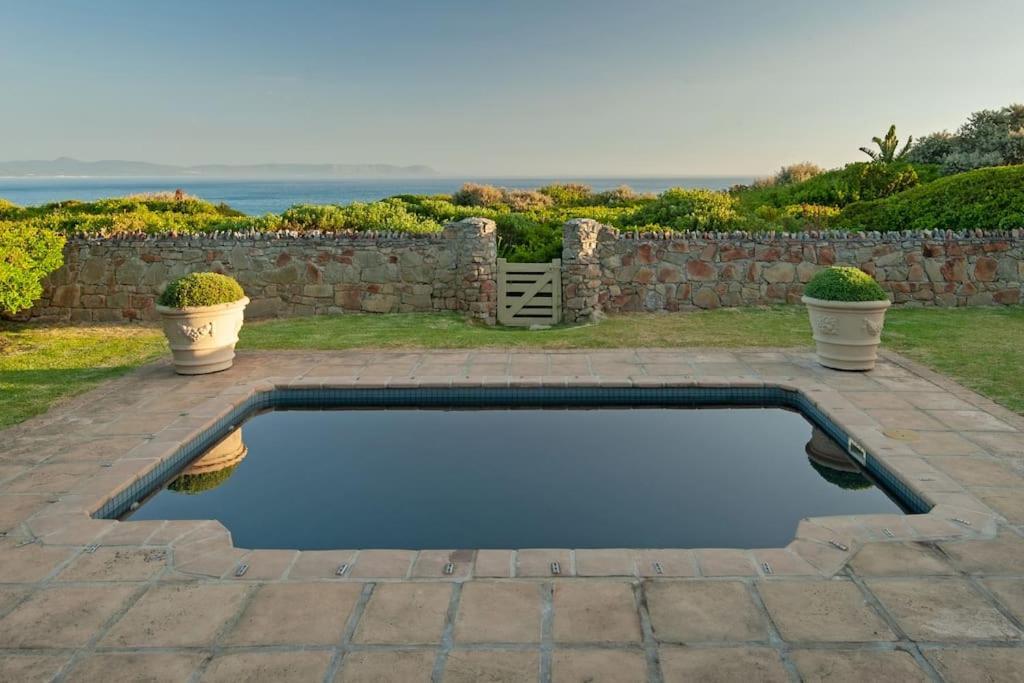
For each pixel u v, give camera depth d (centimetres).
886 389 587
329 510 410
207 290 656
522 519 394
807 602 285
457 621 275
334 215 1245
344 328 921
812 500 418
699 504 412
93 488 402
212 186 19038
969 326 862
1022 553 320
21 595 296
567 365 686
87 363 736
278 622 275
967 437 467
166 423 521
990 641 258
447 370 668
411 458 495
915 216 1214
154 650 258
